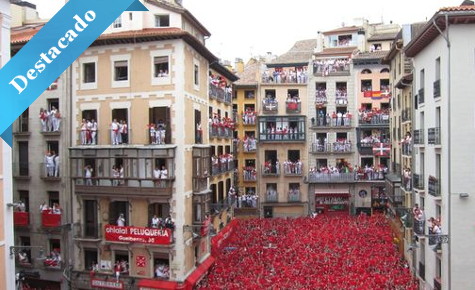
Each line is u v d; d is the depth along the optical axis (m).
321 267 27.97
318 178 49.62
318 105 50.88
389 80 48.94
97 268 27.50
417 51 28.41
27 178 28.91
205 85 31.56
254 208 48.72
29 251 29.05
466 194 21.69
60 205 28.19
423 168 28.02
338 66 51.12
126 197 26.64
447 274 22.27
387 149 46.78
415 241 27.69
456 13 21.12
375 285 24.61
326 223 41.91
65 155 28.05
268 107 50.66
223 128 37.69
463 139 21.83
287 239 36.12
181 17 28.92
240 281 26.05
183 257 26.09
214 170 34.03
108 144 27.39
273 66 52.50
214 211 33.50
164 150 25.67
